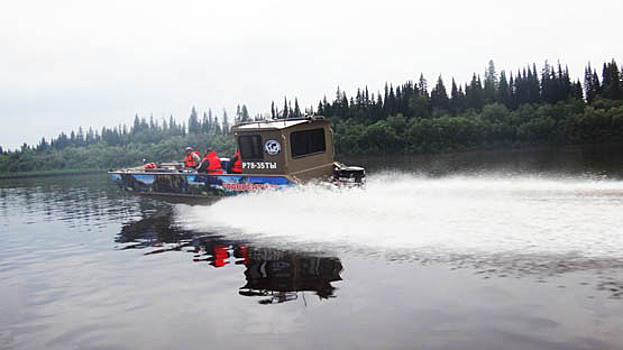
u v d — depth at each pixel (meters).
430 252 5.71
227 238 7.86
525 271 4.78
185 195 11.77
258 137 10.20
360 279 5.02
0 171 107.69
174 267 6.21
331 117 105.88
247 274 5.57
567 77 111.56
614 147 52.16
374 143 89.06
